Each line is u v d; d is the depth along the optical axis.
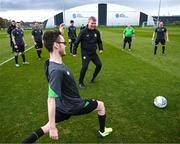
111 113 5.70
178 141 4.47
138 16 106.50
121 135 4.68
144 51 17.09
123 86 7.91
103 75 9.48
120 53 16.06
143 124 5.13
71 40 15.79
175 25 99.44
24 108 6.07
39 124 5.19
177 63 12.09
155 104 6.08
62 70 3.23
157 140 4.50
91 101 3.95
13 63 12.52
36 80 8.77
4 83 8.44
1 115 5.66
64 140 4.52
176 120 5.32
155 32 14.96
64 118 3.62
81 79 7.73
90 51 7.64
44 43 3.22
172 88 7.66
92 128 4.96
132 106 6.14
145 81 8.52
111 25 106.94
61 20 104.38
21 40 11.69
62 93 3.44
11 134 4.78
